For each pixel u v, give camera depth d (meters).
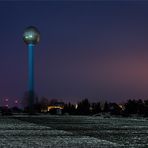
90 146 38.19
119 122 92.44
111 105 196.50
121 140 44.59
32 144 39.62
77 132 56.56
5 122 87.00
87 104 197.75
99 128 66.62
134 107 173.62
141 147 37.75
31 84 138.88
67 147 37.16
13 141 42.75
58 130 60.53
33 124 78.44
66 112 193.25
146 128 67.81
